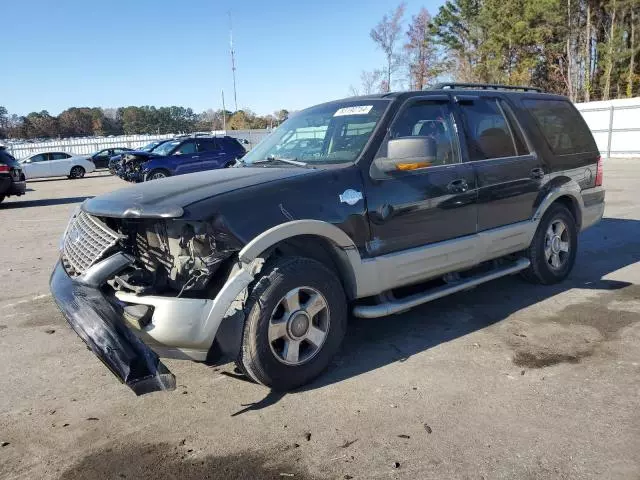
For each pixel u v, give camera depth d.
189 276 3.35
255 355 3.40
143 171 18.48
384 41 40.22
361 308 4.03
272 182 3.66
